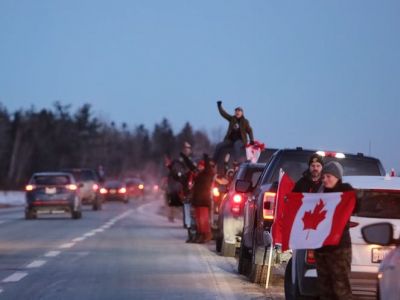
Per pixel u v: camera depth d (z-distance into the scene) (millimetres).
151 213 116688
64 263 44781
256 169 47750
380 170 38094
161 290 34562
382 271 20719
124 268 42562
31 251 51719
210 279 38438
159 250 53250
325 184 25562
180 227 80250
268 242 34406
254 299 32281
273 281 37219
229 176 58531
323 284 25281
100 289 34750
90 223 86312
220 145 64500
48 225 81750
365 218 27031
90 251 51906
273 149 54750
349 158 37969
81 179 123938
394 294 19688
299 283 27531
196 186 59094
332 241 24344
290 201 25266
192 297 32656
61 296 32719
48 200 93188
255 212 37219
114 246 56031
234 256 49062
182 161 77062
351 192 24562
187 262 45875
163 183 111188
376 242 20484
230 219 48469
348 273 24938
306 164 37719
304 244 24672
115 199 172875
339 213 24516
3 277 38594
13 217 99688
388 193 27641
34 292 33781
